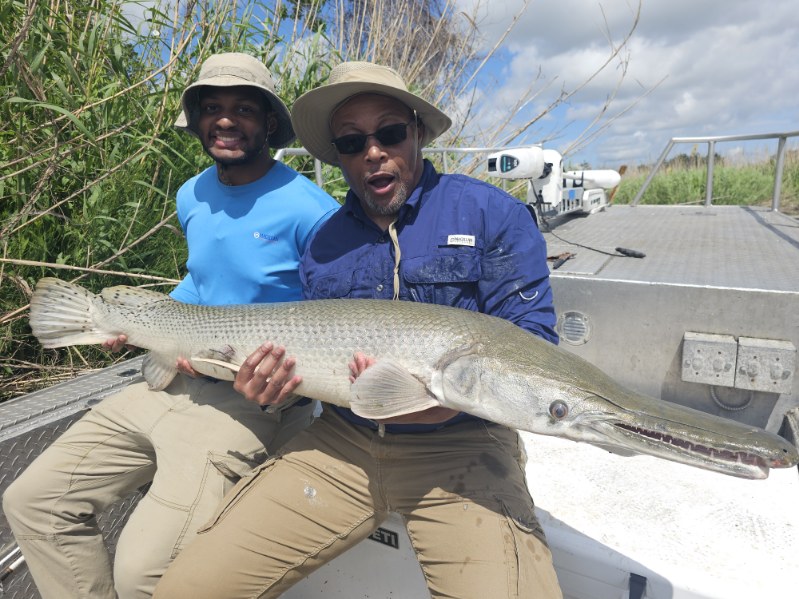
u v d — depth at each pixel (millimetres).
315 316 999
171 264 2078
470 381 870
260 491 942
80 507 1087
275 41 2109
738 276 1145
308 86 2293
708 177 2666
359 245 1072
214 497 1022
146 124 1927
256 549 880
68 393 1284
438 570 858
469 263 981
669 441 773
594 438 819
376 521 960
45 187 1707
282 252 1214
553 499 1017
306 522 917
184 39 1824
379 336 940
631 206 2768
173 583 848
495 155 1626
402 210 1010
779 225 1912
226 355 1085
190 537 975
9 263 1674
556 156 1888
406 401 884
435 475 917
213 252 1252
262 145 1248
